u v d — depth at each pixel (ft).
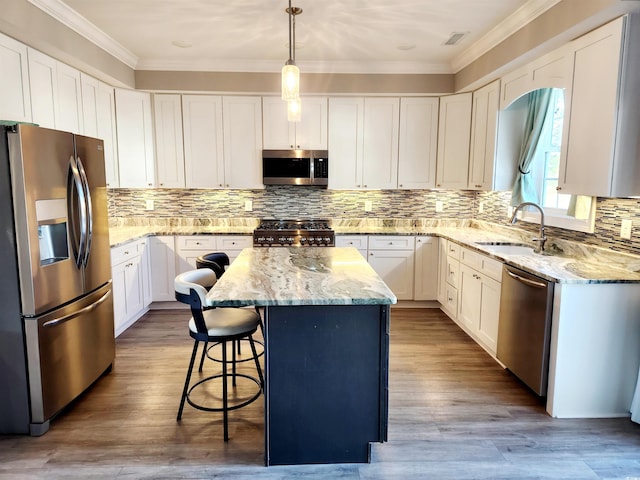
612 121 7.59
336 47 12.66
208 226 16.28
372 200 16.48
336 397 6.77
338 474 6.63
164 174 15.24
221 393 9.14
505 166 12.73
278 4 9.45
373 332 6.68
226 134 15.15
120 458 6.97
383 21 10.48
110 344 10.01
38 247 7.41
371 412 6.82
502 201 14.25
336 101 15.12
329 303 6.06
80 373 8.67
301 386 6.72
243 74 14.47
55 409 7.92
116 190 15.92
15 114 8.79
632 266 8.39
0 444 7.35
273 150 15.16
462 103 14.43
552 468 6.77
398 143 15.37
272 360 6.65
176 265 14.78
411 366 10.52
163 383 9.59
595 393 8.25
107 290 9.83
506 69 11.38
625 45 7.38
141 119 14.57
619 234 8.84
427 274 15.10
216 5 9.49
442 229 15.93
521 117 12.48
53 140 7.75
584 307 7.99
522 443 7.43
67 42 9.93
